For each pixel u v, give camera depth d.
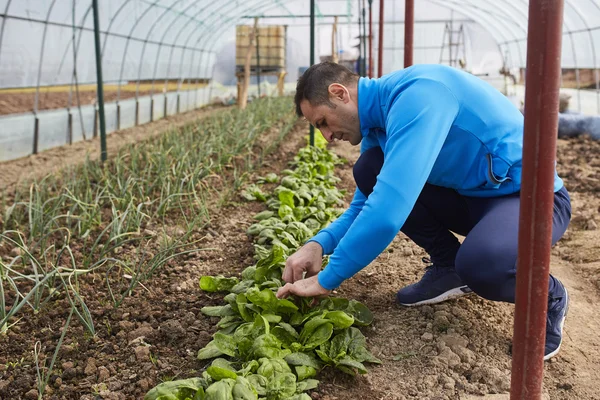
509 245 2.05
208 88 16.72
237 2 13.51
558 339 2.24
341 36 19.86
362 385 2.07
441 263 2.57
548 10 1.34
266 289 2.25
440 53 17.67
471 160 2.16
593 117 7.97
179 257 3.27
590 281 3.04
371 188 2.50
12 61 7.24
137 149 5.88
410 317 2.50
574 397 2.03
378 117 2.13
